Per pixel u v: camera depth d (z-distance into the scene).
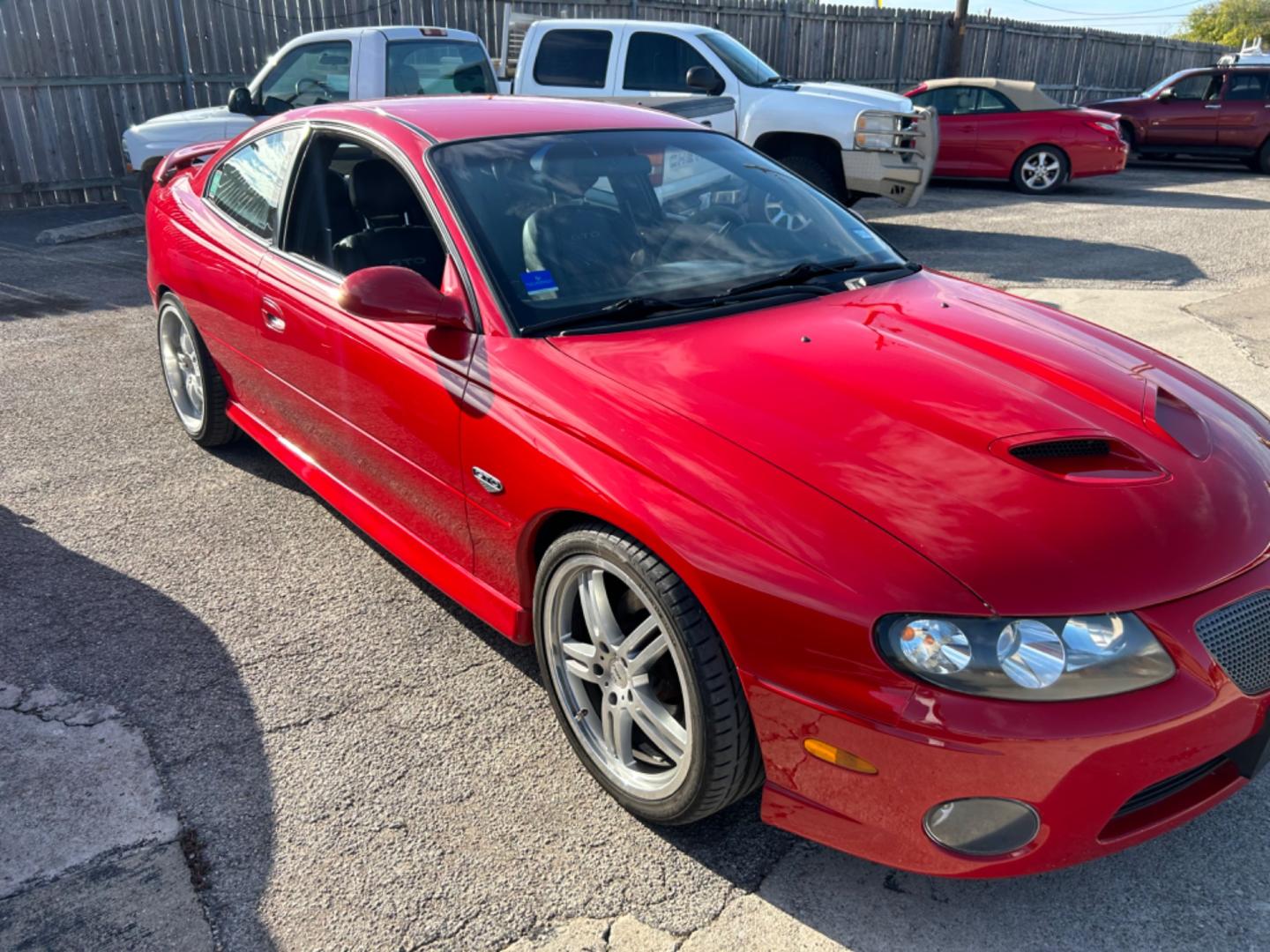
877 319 2.99
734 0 16.77
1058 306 7.34
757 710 2.19
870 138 9.29
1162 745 2.00
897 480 2.22
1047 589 2.00
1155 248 9.59
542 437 2.56
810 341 2.79
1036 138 13.53
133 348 6.44
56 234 9.95
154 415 5.34
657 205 3.37
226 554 3.92
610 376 2.60
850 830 2.14
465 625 3.45
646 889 2.36
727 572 2.15
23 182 11.86
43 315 7.24
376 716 2.98
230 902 2.31
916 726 1.97
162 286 4.70
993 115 13.71
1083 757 1.95
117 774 2.72
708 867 2.43
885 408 2.46
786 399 2.49
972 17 20.95
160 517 4.21
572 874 2.40
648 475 2.33
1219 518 2.24
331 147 3.68
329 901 2.32
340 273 3.48
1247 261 8.94
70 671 3.18
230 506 4.32
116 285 8.14
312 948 2.20
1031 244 9.76
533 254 3.02
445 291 3.00
